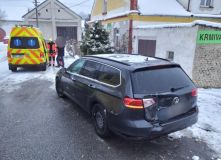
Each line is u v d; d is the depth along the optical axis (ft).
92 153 13.34
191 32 28.02
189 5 52.75
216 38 28.30
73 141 14.69
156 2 53.16
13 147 13.88
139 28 40.78
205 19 52.44
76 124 17.28
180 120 13.30
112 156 13.07
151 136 12.44
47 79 33.88
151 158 12.94
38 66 40.19
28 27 38.58
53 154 13.17
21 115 19.04
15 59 38.60
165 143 14.57
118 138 15.11
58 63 45.39
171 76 13.79
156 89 12.73
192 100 14.19
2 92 26.35
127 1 51.16
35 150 13.56
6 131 15.99
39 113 19.51
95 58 17.11
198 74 28.94
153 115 12.43
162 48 33.68
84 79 17.22
